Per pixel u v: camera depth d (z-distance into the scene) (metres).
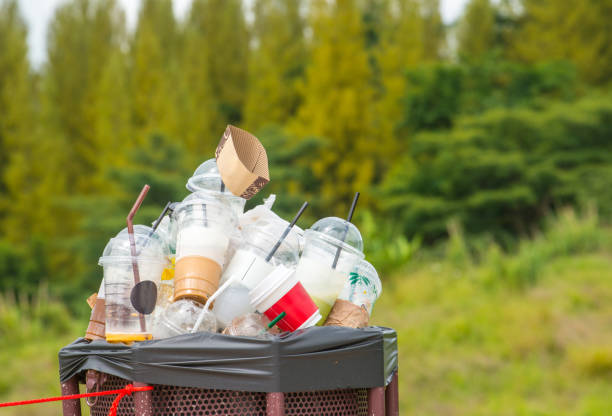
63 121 32.03
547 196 21.64
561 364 9.48
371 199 26.05
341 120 26.55
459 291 12.59
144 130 29.17
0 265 22.30
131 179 22.11
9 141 26.95
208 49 35.62
